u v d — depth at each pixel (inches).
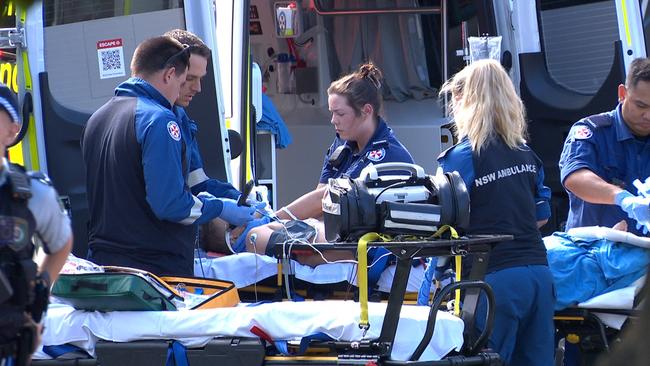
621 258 673.6
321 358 548.1
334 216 546.0
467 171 625.9
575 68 987.3
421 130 1137.4
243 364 551.8
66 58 820.6
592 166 717.3
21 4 796.6
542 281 627.2
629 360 307.6
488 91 631.2
